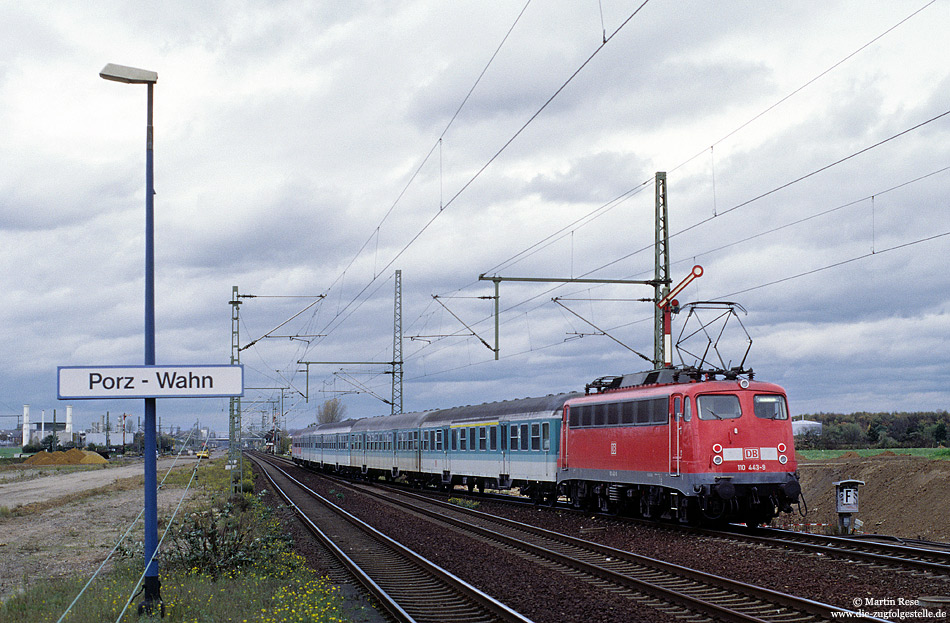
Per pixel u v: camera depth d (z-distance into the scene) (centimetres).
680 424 2142
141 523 2902
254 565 1616
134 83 1250
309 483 5088
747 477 2073
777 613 1162
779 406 2144
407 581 1538
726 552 1709
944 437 7019
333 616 1202
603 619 1173
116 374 1191
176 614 1203
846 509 2155
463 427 3884
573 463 2770
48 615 1242
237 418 4238
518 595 1356
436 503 3359
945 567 1379
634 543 1941
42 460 9650
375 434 5275
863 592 1258
